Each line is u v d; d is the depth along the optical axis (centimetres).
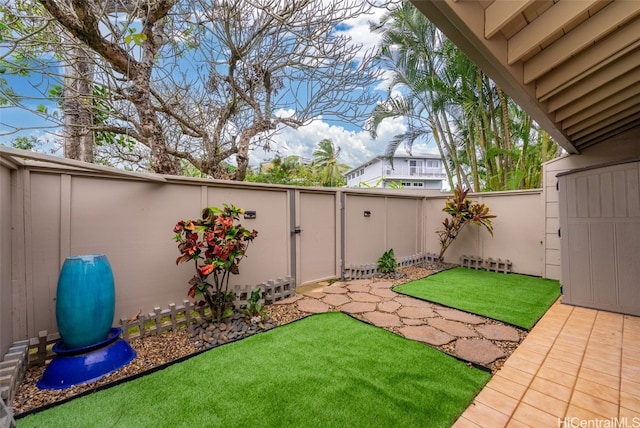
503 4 178
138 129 427
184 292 321
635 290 321
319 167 1698
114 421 160
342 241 516
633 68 233
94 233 260
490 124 710
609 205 337
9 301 209
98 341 216
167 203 309
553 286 448
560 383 197
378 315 327
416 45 693
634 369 213
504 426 156
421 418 161
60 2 277
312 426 155
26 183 224
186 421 159
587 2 176
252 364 219
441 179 1858
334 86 511
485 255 589
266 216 404
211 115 531
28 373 207
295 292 413
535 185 649
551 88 255
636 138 431
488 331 282
